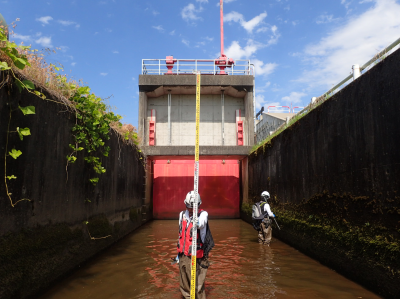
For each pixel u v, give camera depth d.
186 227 4.18
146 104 16.69
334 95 6.39
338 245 5.91
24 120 4.22
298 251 7.89
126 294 4.68
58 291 4.73
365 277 5.00
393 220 4.40
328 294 4.71
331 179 6.43
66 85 6.06
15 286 3.83
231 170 16.69
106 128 7.04
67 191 5.57
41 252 4.56
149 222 14.62
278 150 10.14
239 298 4.59
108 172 8.05
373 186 4.95
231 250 8.02
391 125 4.54
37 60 5.22
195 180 3.36
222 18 17.20
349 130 5.77
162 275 5.68
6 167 3.79
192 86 16.11
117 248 8.14
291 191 8.88
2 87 3.71
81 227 6.19
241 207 15.98
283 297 4.61
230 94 17.11
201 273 4.12
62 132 5.45
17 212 4.01
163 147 13.95
